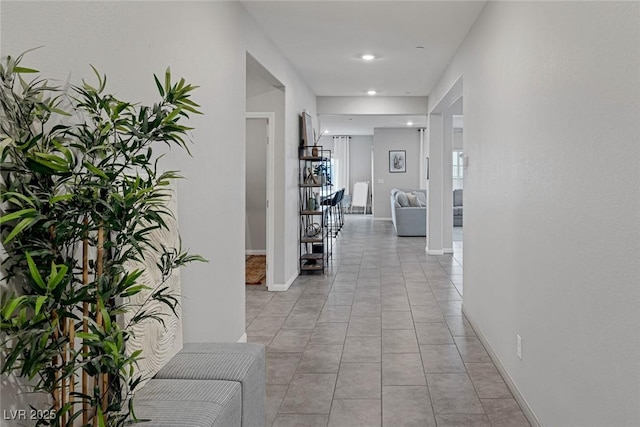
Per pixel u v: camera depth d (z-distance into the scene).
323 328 4.15
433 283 5.88
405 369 3.23
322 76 6.31
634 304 1.45
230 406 1.73
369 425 2.48
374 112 7.93
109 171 1.28
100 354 1.25
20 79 1.30
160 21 2.26
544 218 2.25
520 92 2.62
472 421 2.52
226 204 3.20
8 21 1.34
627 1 1.47
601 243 1.66
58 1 1.55
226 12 3.23
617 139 1.54
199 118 2.71
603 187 1.64
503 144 3.00
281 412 2.63
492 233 3.33
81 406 1.57
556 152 2.08
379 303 4.96
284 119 5.40
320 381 3.04
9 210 1.27
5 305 1.14
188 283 2.54
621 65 1.51
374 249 8.62
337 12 3.81
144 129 1.41
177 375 1.95
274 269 5.54
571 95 1.91
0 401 1.28
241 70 3.59
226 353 2.17
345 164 15.89
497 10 3.15
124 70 1.94
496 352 3.24
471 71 4.10
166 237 2.13
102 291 1.27
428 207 7.99
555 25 2.08
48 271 1.27
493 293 3.32
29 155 1.18
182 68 2.50
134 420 1.40
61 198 1.12
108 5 1.82
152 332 1.91
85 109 1.61
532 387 2.45
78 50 1.65
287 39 4.58
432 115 7.84
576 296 1.88
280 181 5.47
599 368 1.69
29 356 1.13
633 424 1.46
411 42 4.65
